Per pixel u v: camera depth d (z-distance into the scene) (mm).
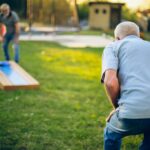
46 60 15227
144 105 3986
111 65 4129
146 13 32219
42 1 33750
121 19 37062
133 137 6312
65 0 35094
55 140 6066
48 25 34000
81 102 8617
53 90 9734
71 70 13164
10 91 9195
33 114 7367
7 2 38844
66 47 20828
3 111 7484
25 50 18391
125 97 4082
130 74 4141
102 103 8602
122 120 4043
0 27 13141
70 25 35344
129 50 4258
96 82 11188
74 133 6410
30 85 9484
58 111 7727
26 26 31734
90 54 17750
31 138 6082
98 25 37250
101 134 6422
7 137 6070
